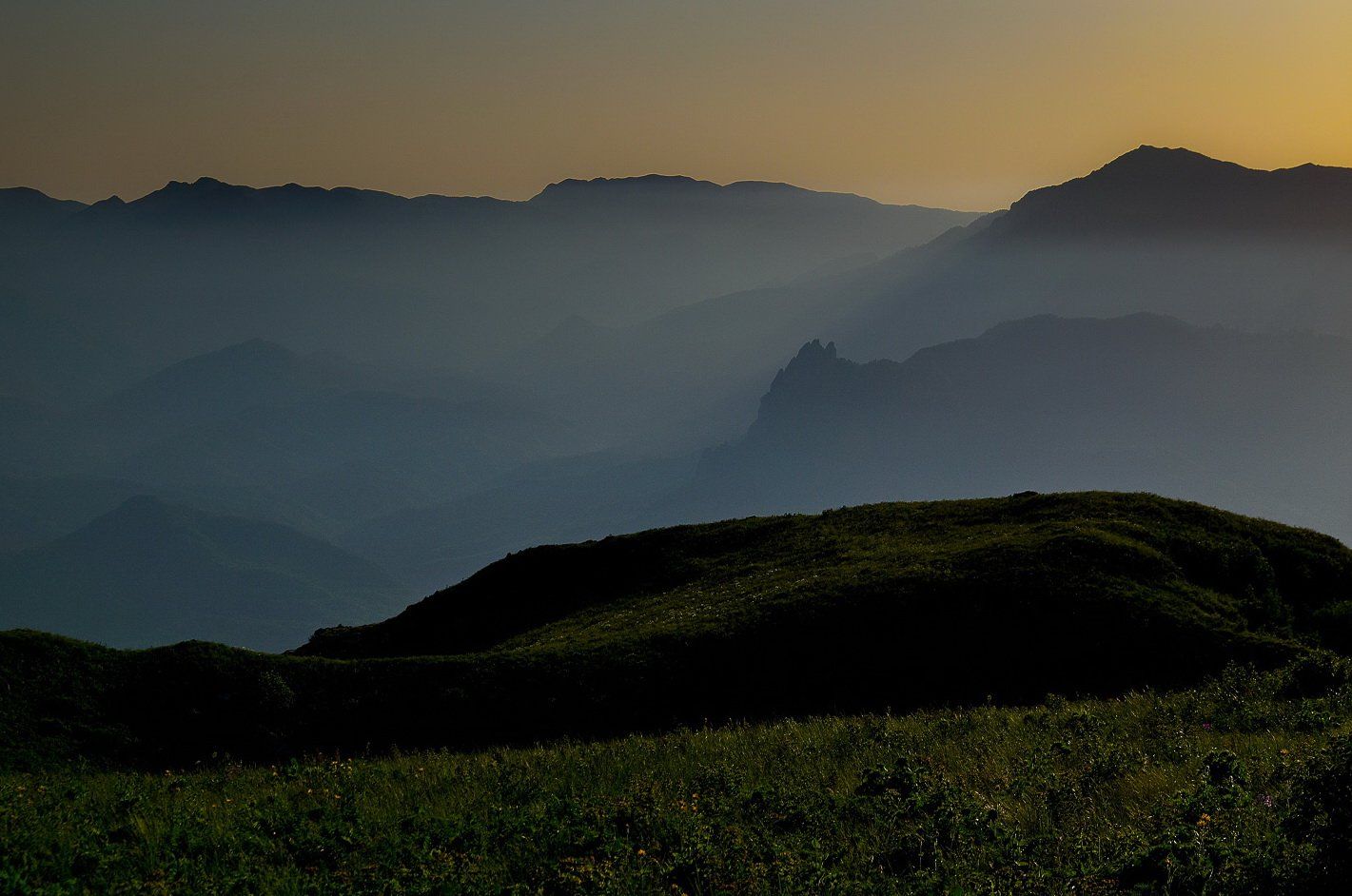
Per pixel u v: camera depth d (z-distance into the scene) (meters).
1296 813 10.26
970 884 10.29
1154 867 9.73
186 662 42.25
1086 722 20.56
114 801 16.81
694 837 12.30
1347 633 39.25
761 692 38.66
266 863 12.83
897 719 25.55
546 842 12.95
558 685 41.09
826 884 10.56
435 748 37.50
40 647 40.72
